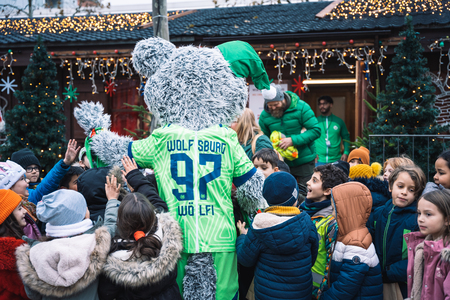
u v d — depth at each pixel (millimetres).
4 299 2180
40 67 6969
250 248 2414
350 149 7461
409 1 8016
